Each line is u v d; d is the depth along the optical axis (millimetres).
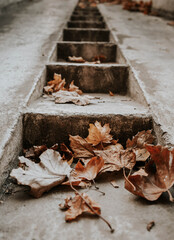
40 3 3707
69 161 708
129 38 1670
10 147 676
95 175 659
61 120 785
